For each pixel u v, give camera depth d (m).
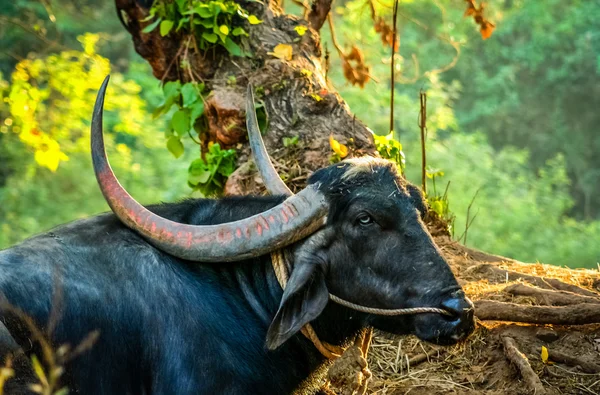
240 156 9.88
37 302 6.14
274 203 6.87
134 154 25.61
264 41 10.23
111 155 24.03
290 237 6.42
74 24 28.95
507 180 27.88
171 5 10.20
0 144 24.16
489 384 7.89
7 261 6.24
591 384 7.70
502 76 35.06
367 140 9.81
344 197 6.46
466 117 35.62
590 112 36.78
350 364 7.16
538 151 36.94
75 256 6.38
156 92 26.05
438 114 26.69
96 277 6.32
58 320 6.16
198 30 10.14
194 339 6.28
